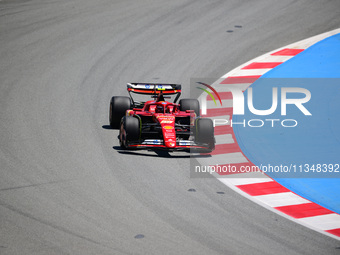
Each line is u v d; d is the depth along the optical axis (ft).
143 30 276.62
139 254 104.58
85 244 107.65
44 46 256.32
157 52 254.06
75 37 266.57
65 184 136.15
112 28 277.85
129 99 179.93
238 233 115.65
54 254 103.35
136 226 116.26
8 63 237.04
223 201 132.26
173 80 228.02
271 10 306.14
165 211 124.36
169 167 151.74
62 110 193.06
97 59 245.04
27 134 169.37
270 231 117.70
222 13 300.20
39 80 221.25
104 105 201.57
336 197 139.64
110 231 113.50
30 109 191.83
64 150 158.92
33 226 114.21
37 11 298.15
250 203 132.36
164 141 153.58
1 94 204.85
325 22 291.17
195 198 132.67
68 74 228.84
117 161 153.58
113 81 224.53
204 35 273.13
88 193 131.64
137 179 142.00
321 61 243.60
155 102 169.99
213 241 111.34
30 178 138.62
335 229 121.29
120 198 129.90
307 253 108.78
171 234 113.39
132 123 158.51
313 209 131.54
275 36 273.75
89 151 159.63
